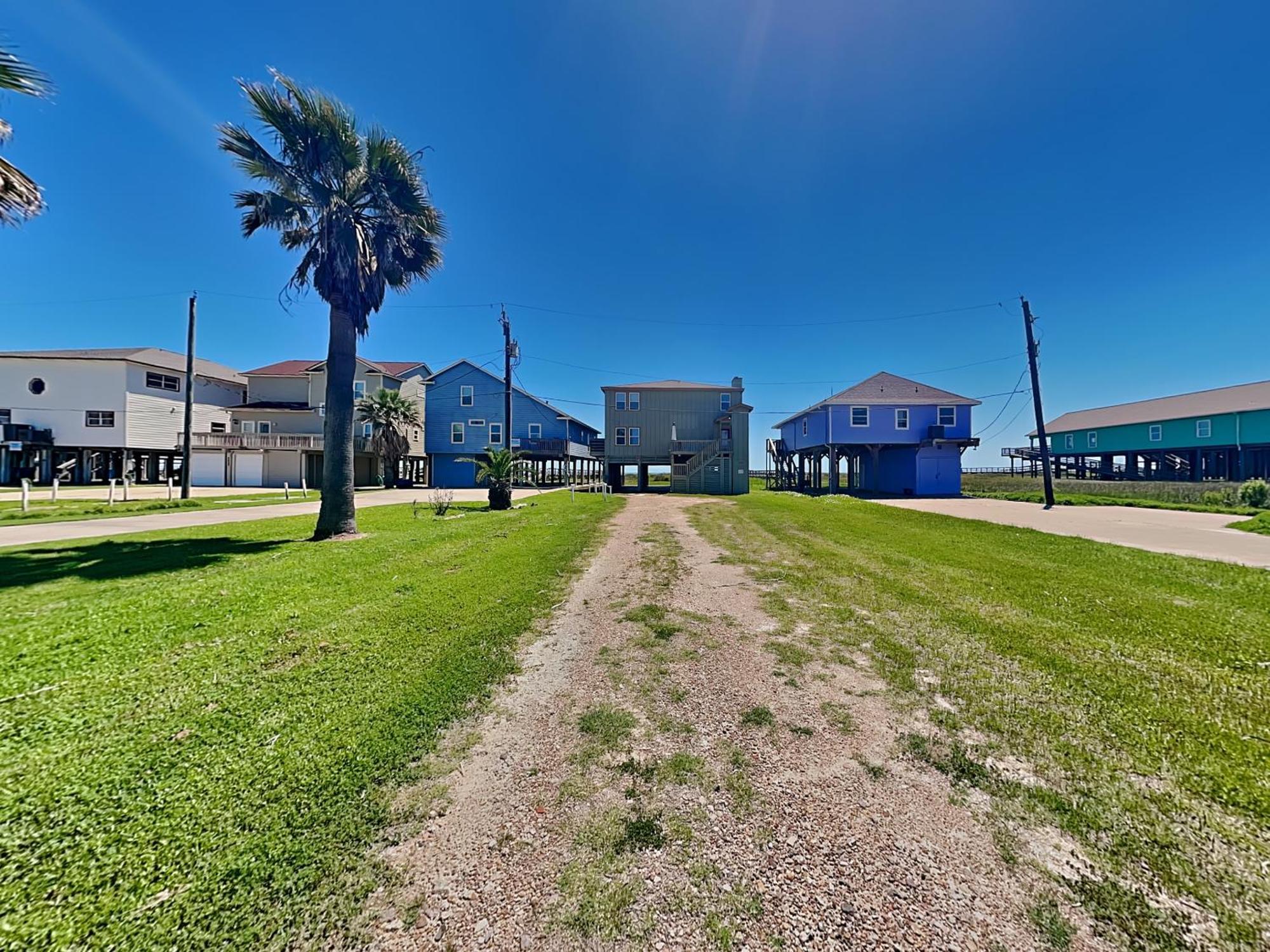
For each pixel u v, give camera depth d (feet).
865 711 9.82
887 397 82.48
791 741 8.83
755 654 12.71
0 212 22.41
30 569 20.27
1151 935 5.11
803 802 7.22
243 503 53.98
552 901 5.62
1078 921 5.29
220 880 5.73
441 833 6.58
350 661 11.82
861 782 7.64
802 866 6.07
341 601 16.29
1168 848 6.22
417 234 33.30
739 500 61.16
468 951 5.04
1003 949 5.01
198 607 15.08
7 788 7.04
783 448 111.96
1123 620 14.83
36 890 5.50
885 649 12.88
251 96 26.37
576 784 7.64
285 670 11.24
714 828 6.72
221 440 90.27
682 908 5.53
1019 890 5.67
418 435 105.70
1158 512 50.39
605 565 22.99
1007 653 12.48
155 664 11.30
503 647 13.01
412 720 9.30
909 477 82.84
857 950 5.03
